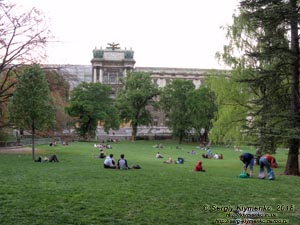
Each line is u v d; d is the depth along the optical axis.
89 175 19.77
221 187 16.14
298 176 24.25
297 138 23.05
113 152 52.09
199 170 25.67
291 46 25.81
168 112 102.25
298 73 25.61
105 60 144.25
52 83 43.78
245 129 30.77
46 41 39.50
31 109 31.55
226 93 35.25
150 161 37.53
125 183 16.72
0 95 38.72
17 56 37.97
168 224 9.84
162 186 15.99
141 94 100.56
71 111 87.62
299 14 23.89
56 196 13.10
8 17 36.69
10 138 60.31
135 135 104.69
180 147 74.12
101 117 89.12
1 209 11.07
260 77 26.75
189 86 96.56
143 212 11.03
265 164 20.64
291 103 25.48
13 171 21.47
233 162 40.47
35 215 10.45
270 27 25.38
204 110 90.94
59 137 81.25
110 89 95.88
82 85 92.50
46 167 24.62
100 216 10.49
